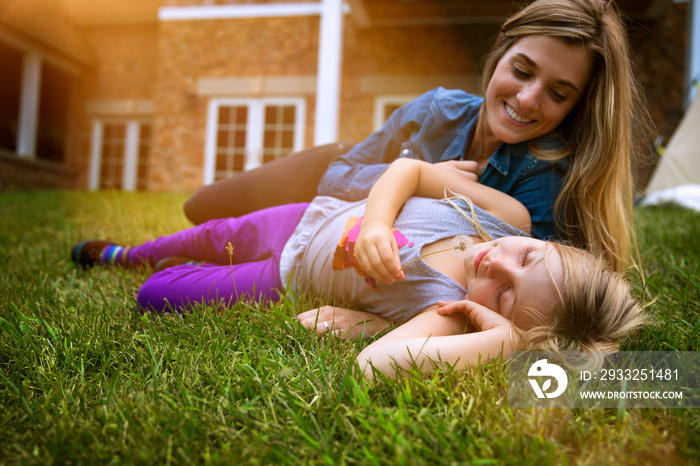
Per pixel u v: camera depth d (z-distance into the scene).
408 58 8.27
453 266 1.40
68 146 10.52
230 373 1.06
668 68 7.48
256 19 8.91
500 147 1.64
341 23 6.41
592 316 1.19
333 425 0.88
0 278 1.86
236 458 0.80
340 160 2.11
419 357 1.08
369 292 1.44
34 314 1.44
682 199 4.67
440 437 0.81
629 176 1.61
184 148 9.13
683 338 1.23
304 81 8.72
